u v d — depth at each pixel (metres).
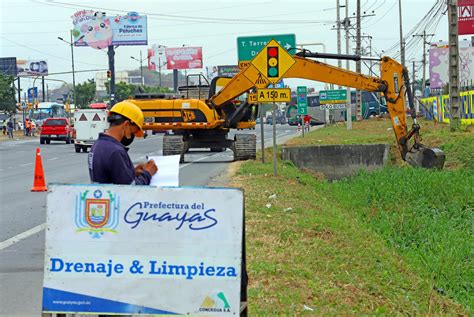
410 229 14.94
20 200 16.91
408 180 19.94
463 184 19.47
